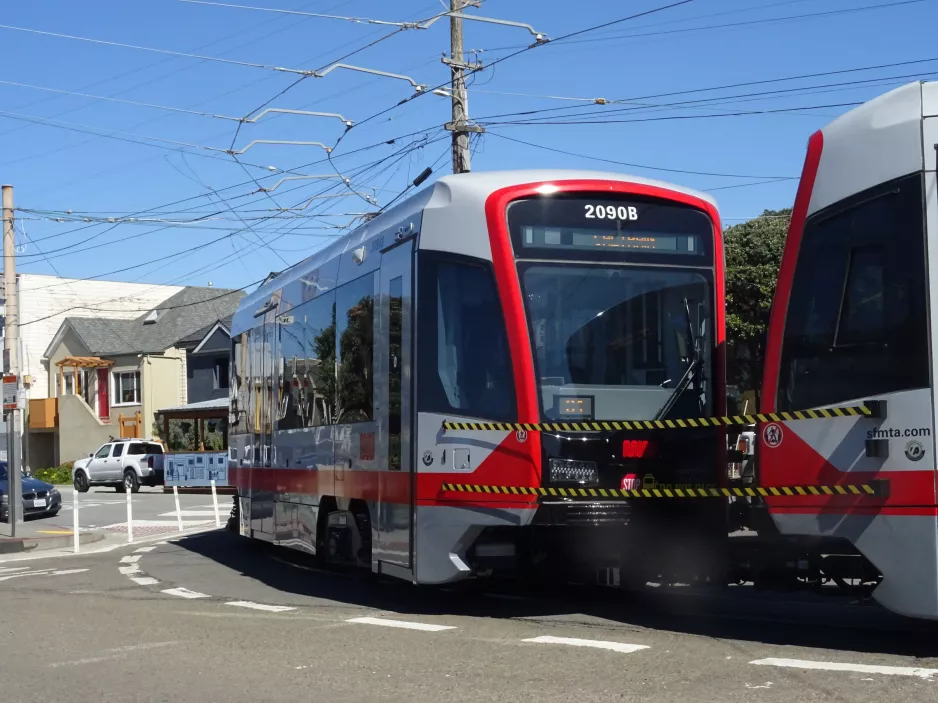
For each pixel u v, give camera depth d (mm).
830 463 7348
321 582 12664
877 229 7215
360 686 7027
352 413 11008
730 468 9469
